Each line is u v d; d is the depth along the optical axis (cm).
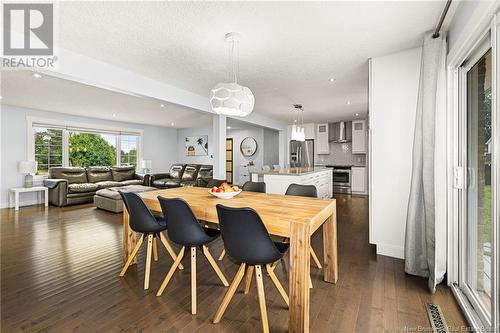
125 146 812
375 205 287
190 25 215
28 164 541
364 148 736
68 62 265
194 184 699
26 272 239
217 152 487
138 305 187
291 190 293
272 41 245
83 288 211
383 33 228
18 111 561
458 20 189
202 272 243
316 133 825
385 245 282
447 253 217
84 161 703
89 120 701
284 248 188
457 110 211
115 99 485
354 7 189
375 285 217
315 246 319
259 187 321
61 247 307
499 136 136
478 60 180
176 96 399
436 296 199
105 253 289
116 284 218
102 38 239
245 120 593
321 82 379
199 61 296
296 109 586
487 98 171
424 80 218
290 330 157
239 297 199
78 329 160
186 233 189
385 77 278
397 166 273
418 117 229
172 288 212
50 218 451
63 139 650
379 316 174
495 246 139
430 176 214
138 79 339
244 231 157
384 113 279
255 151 893
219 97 238
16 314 174
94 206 564
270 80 369
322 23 212
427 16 200
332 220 221
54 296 198
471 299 182
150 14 199
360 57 284
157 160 906
